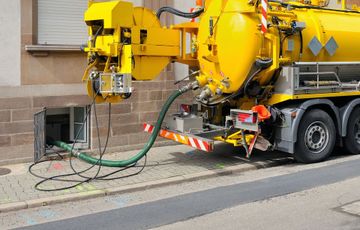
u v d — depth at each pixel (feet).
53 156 29.12
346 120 30.37
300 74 27.94
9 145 27.76
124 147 31.94
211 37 27.17
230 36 26.53
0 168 26.91
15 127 27.91
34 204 20.92
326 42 30.07
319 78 29.53
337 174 26.11
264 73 27.43
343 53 31.32
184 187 24.11
